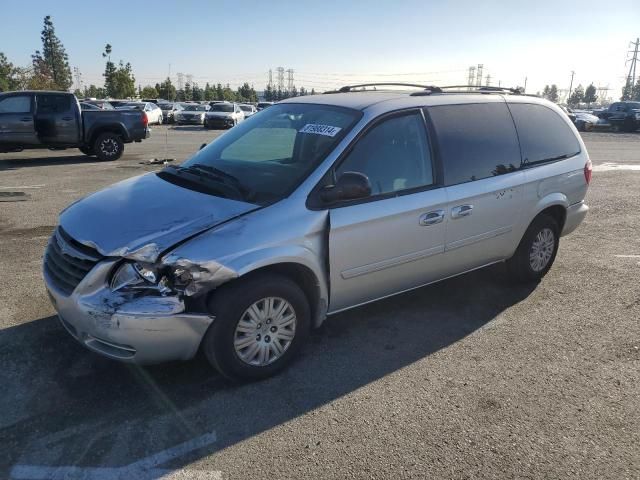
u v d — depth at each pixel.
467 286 5.25
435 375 3.63
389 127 3.96
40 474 2.63
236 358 3.32
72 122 13.60
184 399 3.28
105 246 3.11
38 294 4.75
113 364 3.62
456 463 2.77
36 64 71.62
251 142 4.26
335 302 3.79
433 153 4.15
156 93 73.12
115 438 2.90
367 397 3.35
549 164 5.05
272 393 3.37
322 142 3.79
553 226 5.26
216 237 3.14
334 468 2.72
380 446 2.89
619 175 12.75
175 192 3.69
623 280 5.50
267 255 3.23
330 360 3.79
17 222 7.25
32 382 3.40
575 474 2.72
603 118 34.81
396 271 4.02
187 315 3.06
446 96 4.48
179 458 2.77
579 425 3.11
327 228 3.52
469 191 4.32
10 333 4.02
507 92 5.16
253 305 3.31
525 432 3.04
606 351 4.02
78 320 3.12
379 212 3.76
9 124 12.97
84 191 9.58
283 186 3.55
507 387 3.50
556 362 3.84
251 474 2.67
